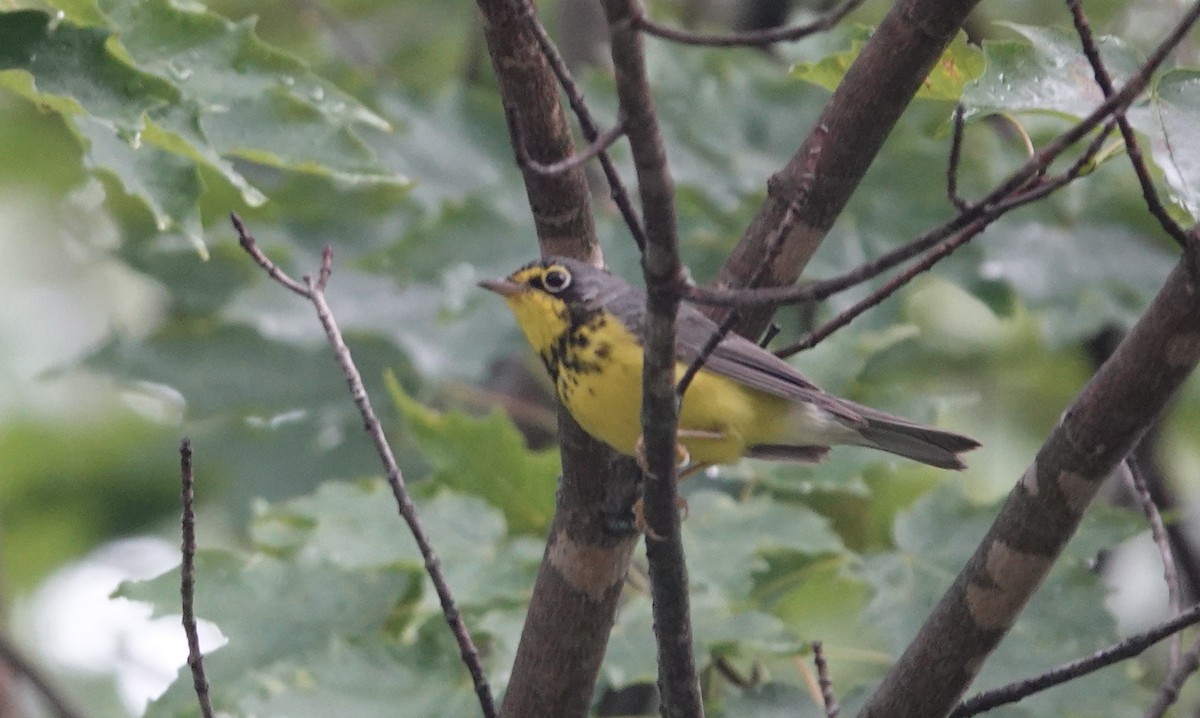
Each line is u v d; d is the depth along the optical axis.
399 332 14.88
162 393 15.83
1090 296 14.75
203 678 7.99
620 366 9.71
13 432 18.16
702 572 10.98
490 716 8.42
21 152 18.56
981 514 11.62
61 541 18.12
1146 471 15.01
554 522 8.91
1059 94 8.08
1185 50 15.54
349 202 15.92
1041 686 8.23
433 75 21.34
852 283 6.43
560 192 8.43
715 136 14.73
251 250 8.53
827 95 14.88
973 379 17.75
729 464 10.70
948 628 8.24
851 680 13.23
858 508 14.25
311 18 19.86
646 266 6.61
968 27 16.80
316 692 10.39
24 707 14.29
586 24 18.48
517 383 17.92
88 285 19.47
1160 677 14.40
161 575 11.37
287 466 16.75
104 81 7.72
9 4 7.91
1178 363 7.54
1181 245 7.42
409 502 8.56
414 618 11.17
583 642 8.91
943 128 8.92
